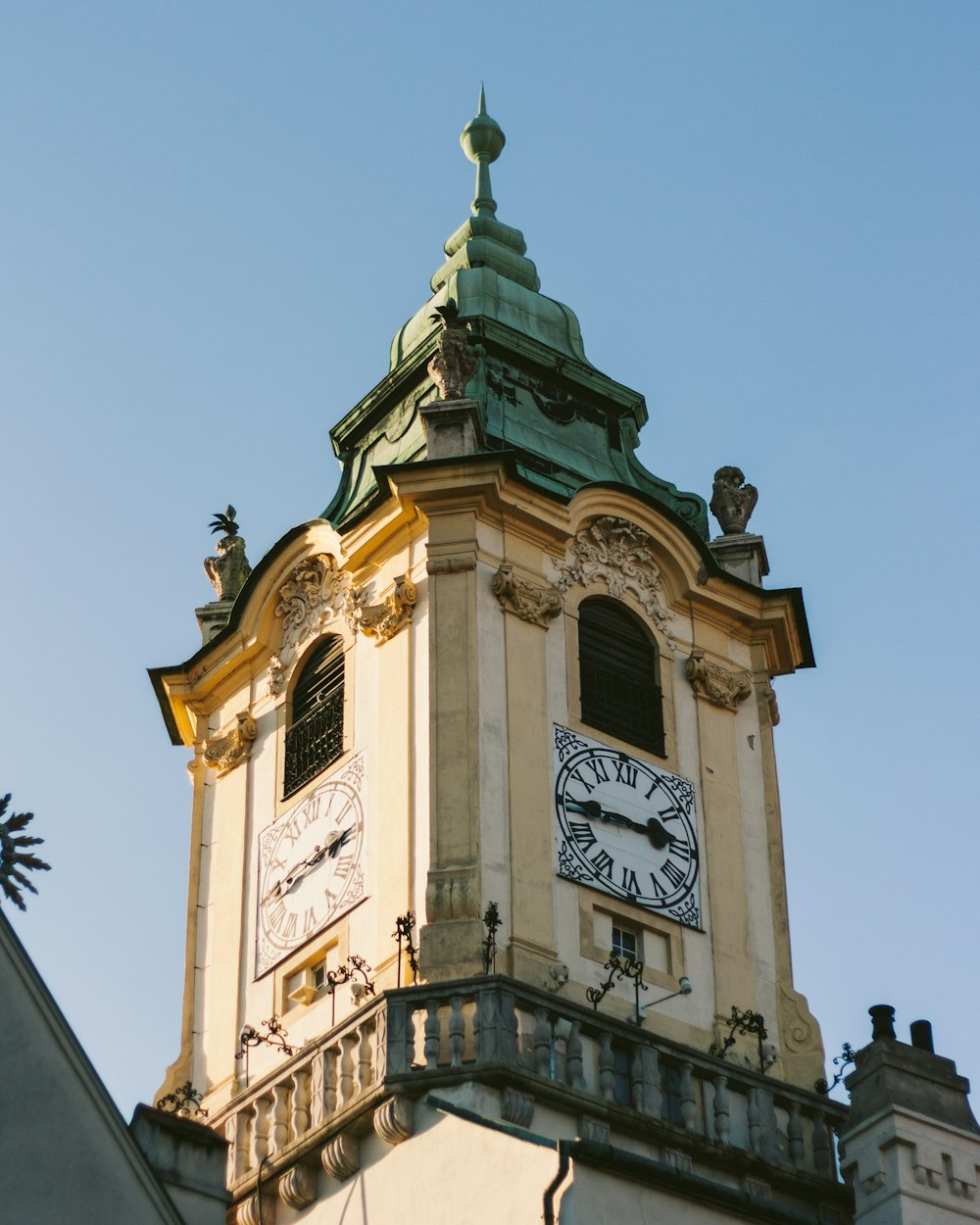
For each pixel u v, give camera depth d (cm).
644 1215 4131
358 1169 4562
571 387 5772
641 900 5047
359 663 5297
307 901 5138
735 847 5231
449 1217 4331
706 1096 4725
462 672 5103
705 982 5034
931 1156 4453
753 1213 4241
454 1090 4503
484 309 5819
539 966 4834
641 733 5269
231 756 5447
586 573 5362
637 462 5759
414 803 5031
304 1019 5003
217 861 5362
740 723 5403
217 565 5853
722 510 5756
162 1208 3691
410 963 4794
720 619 5497
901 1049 4588
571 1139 4353
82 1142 3678
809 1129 4797
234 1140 4734
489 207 6194
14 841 3694
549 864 4969
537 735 5106
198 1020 5203
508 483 5316
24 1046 3697
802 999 5122
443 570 5216
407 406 5691
